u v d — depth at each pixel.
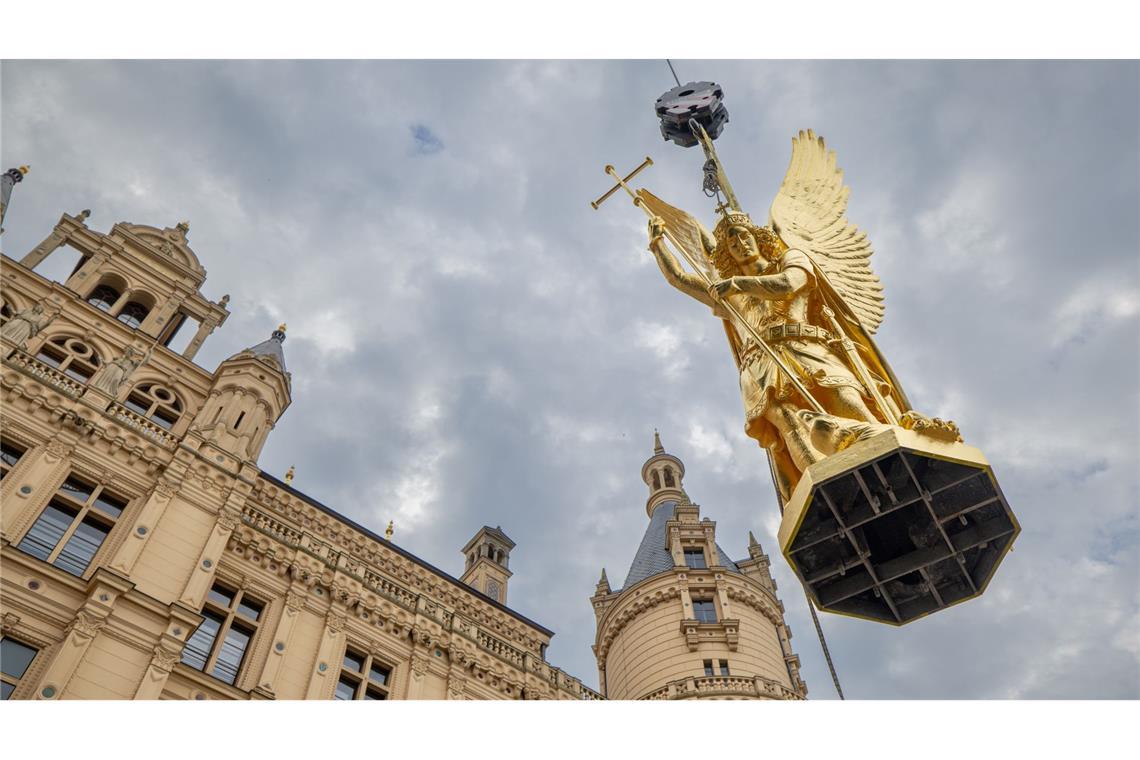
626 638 41.16
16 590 20.89
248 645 25.47
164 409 30.50
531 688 31.55
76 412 25.84
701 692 35.72
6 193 32.75
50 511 23.75
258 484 31.55
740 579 42.09
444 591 34.91
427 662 29.42
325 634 27.25
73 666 20.06
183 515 25.81
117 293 34.72
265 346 36.38
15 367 25.44
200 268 37.25
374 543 34.00
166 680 21.59
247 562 27.16
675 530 45.72
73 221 34.78
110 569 22.56
